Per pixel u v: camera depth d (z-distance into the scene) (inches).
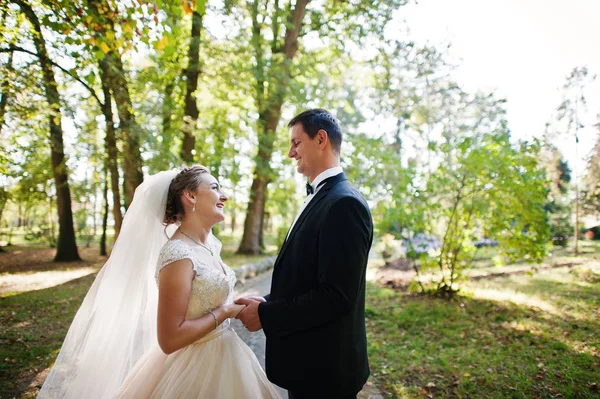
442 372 149.6
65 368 78.2
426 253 276.1
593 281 305.9
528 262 261.6
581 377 136.6
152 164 340.8
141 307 83.3
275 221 1203.2
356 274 66.9
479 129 820.6
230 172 594.6
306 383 70.1
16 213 925.2
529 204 250.2
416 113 831.1
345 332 72.5
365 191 299.0
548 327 195.0
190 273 68.1
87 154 366.6
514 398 125.6
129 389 74.4
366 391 134.0
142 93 373.4
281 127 653.9
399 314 235.9
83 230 986.1
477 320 217.8
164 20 156.3
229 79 434.3
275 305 69.0
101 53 165.3
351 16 526.9
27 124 329.1
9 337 184.1
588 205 588.1
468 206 260.1
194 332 66.1
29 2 203.0
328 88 594.9
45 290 319.0
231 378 73.8
